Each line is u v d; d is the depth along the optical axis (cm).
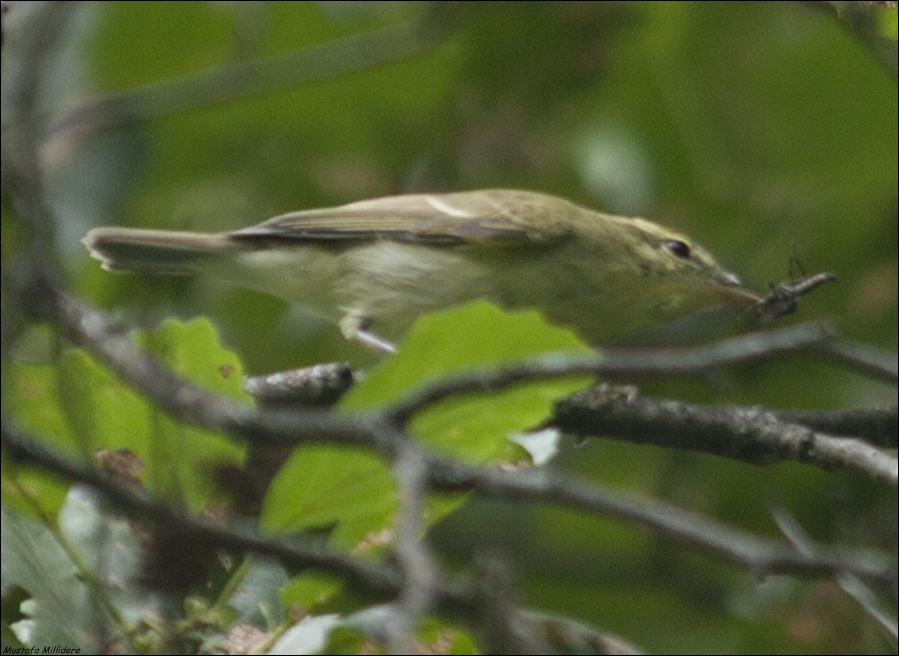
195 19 1461
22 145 595
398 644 408
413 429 576
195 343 599
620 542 1346
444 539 1353
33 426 595
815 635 1085
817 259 1420
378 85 1480
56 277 562
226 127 1481
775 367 1351
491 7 1401
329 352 1474
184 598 586
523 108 1463
